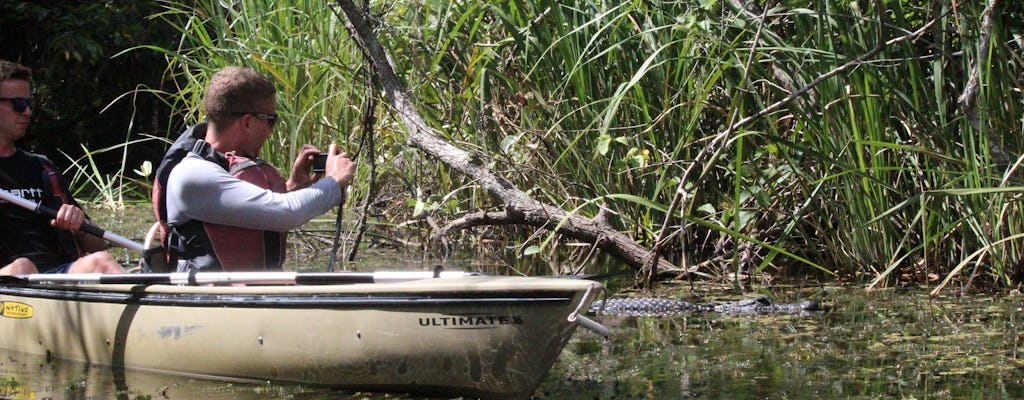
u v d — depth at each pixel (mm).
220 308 5516
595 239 8531
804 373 5461
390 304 5039
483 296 4828
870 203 8016
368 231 10797
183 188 5621
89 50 17609
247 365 5453
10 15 18078
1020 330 6324
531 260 9562
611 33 8289
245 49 10805
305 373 5328
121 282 5863
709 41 8055
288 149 11469
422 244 10523
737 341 6250
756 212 8305
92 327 6020
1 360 6180
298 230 10547
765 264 8148
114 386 5492
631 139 8594
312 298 5242
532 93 8805
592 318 7121
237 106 5770
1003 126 7555
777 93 8430
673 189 8703
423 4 9422
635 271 8734
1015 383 5176
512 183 9125
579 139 8789
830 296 7633
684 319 6988
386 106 9031
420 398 5137
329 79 10828
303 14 10641
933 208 7914
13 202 6480
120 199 13648
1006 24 7797
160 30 18984
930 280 8078
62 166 20516
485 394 4969
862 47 7684
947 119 7895
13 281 6449
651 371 5578
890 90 7793
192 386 5469
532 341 4777
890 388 5141
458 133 9250
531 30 8656
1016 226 7684
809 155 7750
